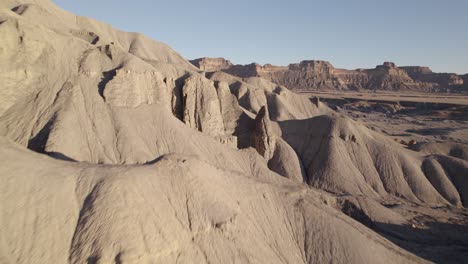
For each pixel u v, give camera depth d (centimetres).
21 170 1725
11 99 3253
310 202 2514
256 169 4262
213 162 3969
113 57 4231
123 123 3653
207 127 4616
